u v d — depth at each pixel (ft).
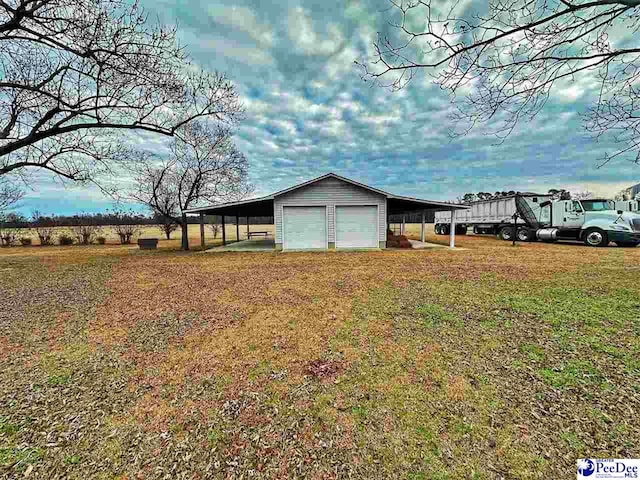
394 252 42.65
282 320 14.73
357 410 7.69
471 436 6.64
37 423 7.42
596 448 6.21
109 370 10.12
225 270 30.19
